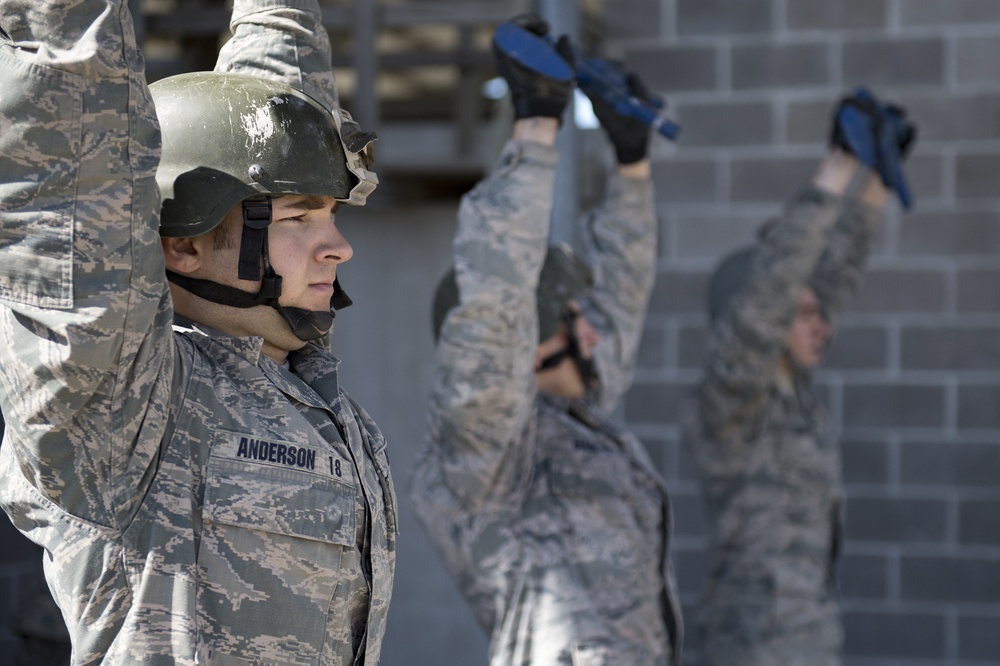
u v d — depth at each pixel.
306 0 5.19
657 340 14.57
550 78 7.32
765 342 10.97
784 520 11.21
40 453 3.98
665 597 8.18
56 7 3.82
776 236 11.04
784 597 11.02
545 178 7.34
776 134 14.44
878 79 14.38
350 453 4.63
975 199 14.29
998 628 14.20
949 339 14.32
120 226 3.90
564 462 7.83
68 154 3.82
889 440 14.42
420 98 17.91
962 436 14.31
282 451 4.34
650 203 9.66
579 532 7.62
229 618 4.12
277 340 4.72
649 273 9.58
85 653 4.06
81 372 3.87
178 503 4.13
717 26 14.52
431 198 12.72
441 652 12.72
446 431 7.46
